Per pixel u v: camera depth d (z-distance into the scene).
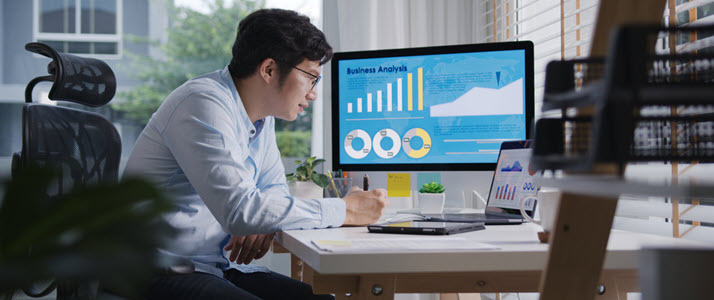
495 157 1.76
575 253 0.62
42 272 0.23
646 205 1.57
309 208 1.21
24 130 1.21
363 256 0.79
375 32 2.53
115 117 2.82
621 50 0.46
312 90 1.49
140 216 0.26
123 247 0.24
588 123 0.56
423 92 1.82
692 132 0.50
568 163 0.50
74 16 2.82
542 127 0.58
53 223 0.24
